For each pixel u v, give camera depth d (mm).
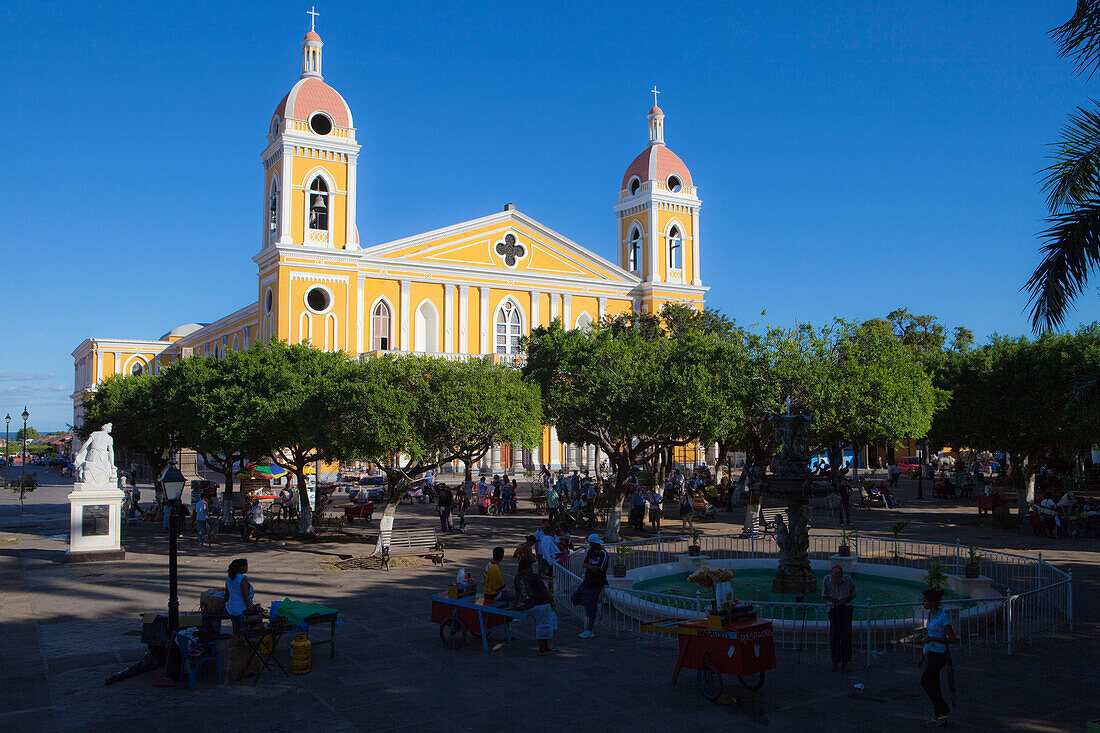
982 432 34125
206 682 12898
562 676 13078
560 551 22172
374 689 12469
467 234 68062
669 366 30828
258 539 31078
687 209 77750
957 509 41094
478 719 11109
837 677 12914
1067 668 13297
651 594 15422
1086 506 32500
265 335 61438
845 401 27438
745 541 28688
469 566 24406
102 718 11273
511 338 69688
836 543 27562
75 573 23547
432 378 25594
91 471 25969
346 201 61219
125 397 49094
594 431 32656
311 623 13891
